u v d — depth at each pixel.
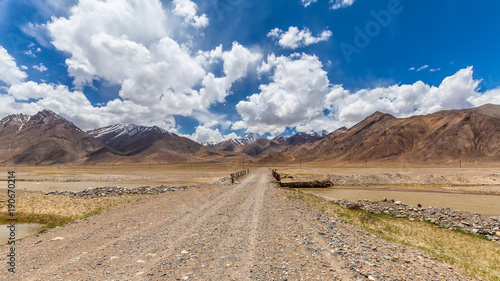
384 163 185.75
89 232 11.74
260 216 14.98
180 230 11.84
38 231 14.48
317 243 9.63
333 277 6.66
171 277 6.78
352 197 39.19
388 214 22.66
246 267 7.41
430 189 52.06
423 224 19.70
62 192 32.69
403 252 9.52
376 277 6.69
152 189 33.59
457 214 21.44
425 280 6.82
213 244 9.66
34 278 6.77
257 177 61.66
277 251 8.78
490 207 31.44
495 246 14.58
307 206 19.69
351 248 9.20
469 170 100.06
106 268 7.43
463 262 9.99
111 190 32.81
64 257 8.43
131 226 12.74
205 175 78.50
